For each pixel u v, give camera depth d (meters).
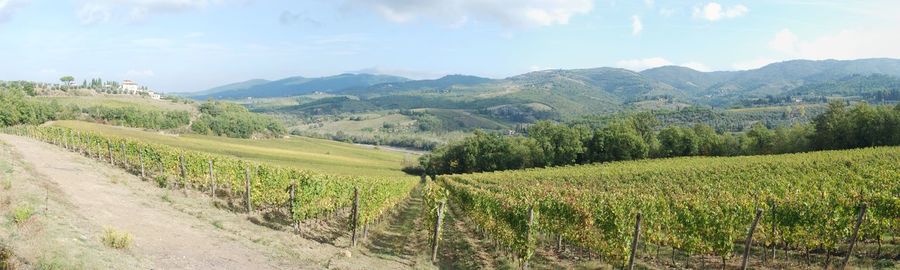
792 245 18.83
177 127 146.00
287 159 106.38
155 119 143.12
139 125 138.12
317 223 26.17
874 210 16.58
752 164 49.59
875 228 16.20
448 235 28.06
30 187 18.55
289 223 24.61
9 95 108.06
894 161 41.19
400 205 48.19
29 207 13.64
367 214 24.52
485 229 27.47
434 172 122.06
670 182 45.41
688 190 37.06
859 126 77.25
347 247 20.86
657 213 21.38
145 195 24.27
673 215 20.89
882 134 74.19
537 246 24.06
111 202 20.34
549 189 36.50
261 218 24.17
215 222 19.89
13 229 11.43
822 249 18.41
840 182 29.56
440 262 19.97
